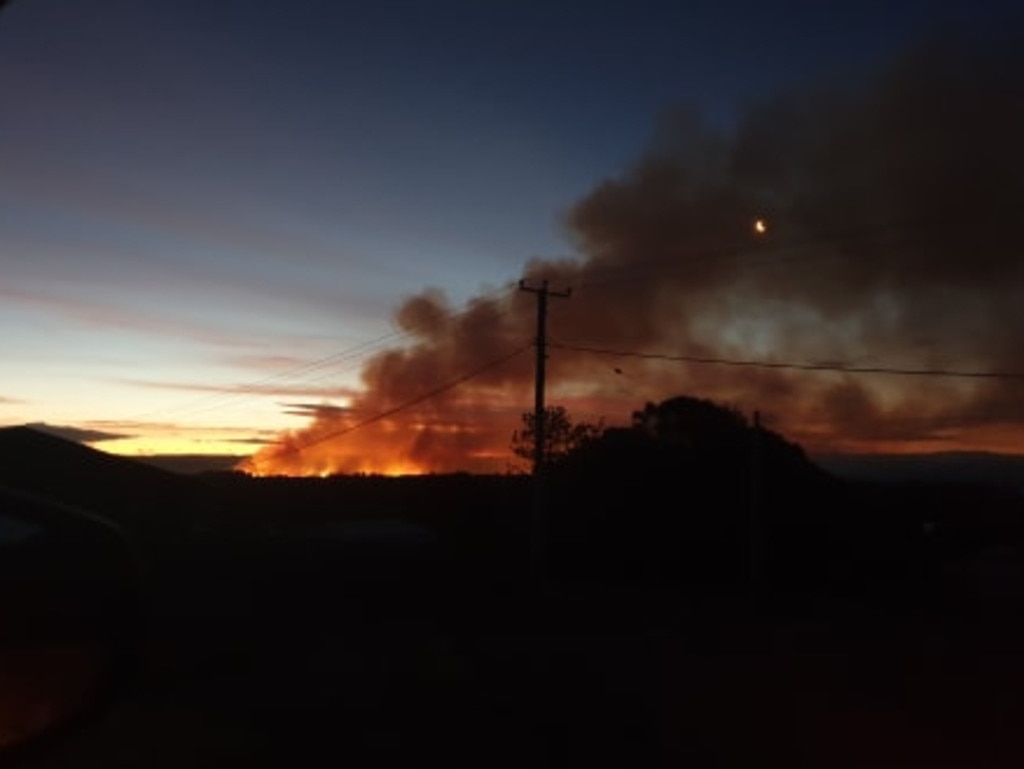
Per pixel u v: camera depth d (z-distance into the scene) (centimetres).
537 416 3469
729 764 1206
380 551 3728
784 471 4850
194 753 1211
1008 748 1307
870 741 1341
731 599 3822
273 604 2809
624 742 1320
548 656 2141
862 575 4803
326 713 1485
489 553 4300
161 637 2078
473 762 1204
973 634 2816
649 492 4722
